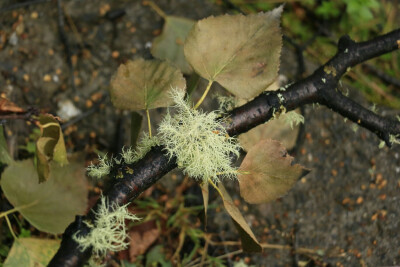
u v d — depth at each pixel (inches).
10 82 25.9
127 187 16.8
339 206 26.4
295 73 28.8
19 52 26.8
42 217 16.5
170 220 24.8
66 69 27.2
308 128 27.4
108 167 17.3
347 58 18.6
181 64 25.0
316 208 26.2
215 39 17.3
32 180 16.5
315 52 30.6
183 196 25.3
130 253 23.9
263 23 17.3
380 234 25.9
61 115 26.2
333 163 27.1
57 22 28.2
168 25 26.5
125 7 29.5
